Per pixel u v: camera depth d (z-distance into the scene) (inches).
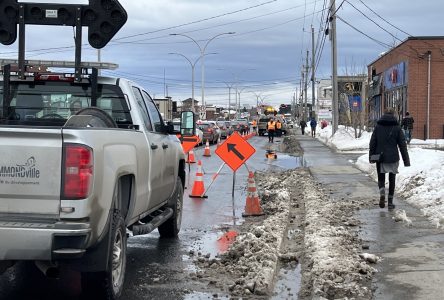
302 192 533.3
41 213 177.2
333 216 379.6
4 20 279.1
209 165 880.9
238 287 235.0
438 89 1325.0
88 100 265.9
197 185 527.5
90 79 262.2
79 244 176.1
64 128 178.1
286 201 474.9
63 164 176.2
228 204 482.9
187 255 299.1
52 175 176.2
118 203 216.5
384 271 246.5
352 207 416.5
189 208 460.4
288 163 895.7
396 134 402.6
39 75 261.3
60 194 176.1
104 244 193.9
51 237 172.6
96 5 284.7
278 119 2257.6
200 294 229.9
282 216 393.1
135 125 259.8
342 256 268.1
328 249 281.0
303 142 1507.1
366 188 526.0
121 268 218.2
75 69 262.8
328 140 1417.3
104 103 264.1
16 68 267.9
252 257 272.5
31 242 172.6
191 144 736.3
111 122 232.8
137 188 234.4
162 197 297.0
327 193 498.9
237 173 752.3
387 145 402.3
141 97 287.1
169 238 342.0
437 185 445.4
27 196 177.0
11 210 177.9
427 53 1320.1
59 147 176.6
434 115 1328.7
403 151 401.7
